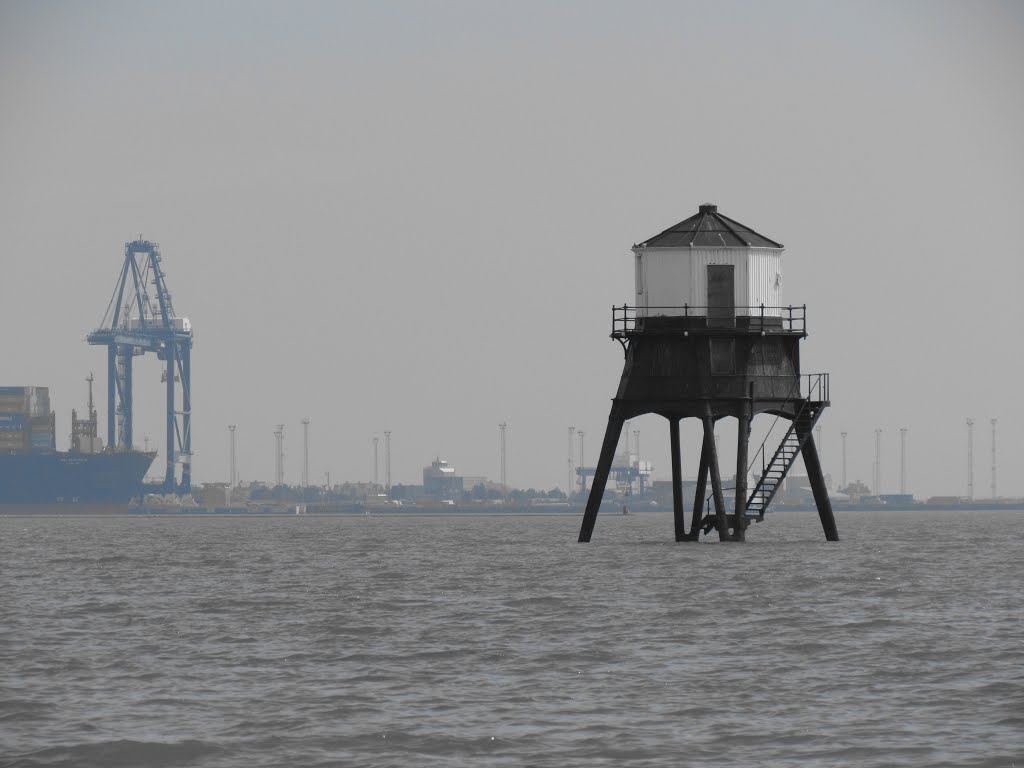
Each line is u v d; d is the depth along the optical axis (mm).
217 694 153375
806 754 127375
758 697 149250
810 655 172250
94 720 141500
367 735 135125
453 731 136250
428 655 176000
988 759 124688
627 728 136875
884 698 147750
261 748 131125
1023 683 153000
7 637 193875
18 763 127000
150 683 159500
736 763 125062
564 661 170250
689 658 171250
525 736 134375
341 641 188000
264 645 185375
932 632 188500
